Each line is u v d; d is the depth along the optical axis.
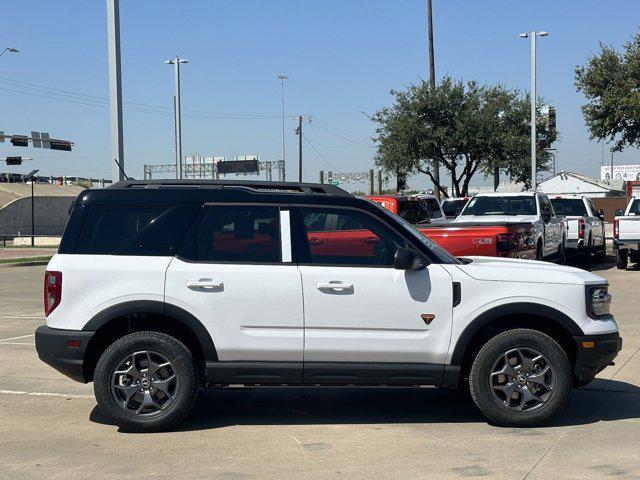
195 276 6.21
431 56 35.31
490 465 5.39
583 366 6.32
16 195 66.56
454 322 6.24
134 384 6.23
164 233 6.35
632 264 22.12
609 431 6.23
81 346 6.17
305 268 6.26
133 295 6.20
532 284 6.29
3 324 12.52
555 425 6.41
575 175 74.19
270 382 6.26
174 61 35.66
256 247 6.34
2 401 7.43
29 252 36.50
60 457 5.66
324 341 6.20
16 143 44.88
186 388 6.22
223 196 6.42
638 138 30.25
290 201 6.42
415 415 6.84
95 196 6.44
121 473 5.29
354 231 6.39
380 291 6.22
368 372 6.23
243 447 5.89
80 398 7.55
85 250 6.32
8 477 5.22
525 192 18.19
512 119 35.34
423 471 5.27
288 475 5.21
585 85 30.81
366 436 6.18
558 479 5.09
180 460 5.57
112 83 17.64
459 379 6.30
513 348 6.24
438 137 34.34
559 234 19.64
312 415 6.87
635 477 5.11
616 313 12.52
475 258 7.29
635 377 8.12
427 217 18.42
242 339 6.20
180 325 6.37
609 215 53.06
